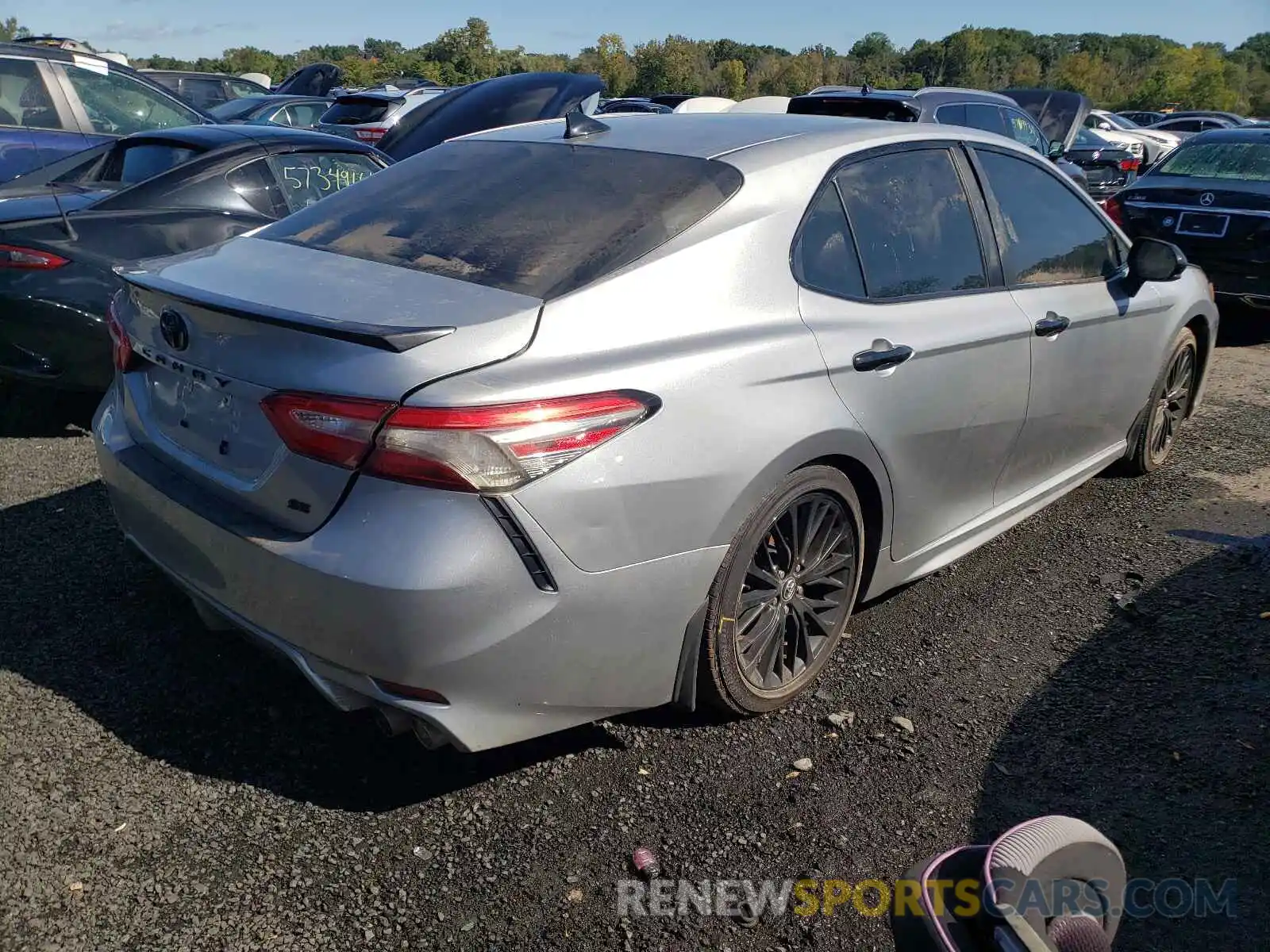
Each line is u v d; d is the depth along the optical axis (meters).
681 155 2.95
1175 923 2.20
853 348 2.83
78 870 2.30
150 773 2.62
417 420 2.13
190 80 17.42
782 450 2.60
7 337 4.74
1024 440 3.63
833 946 2.17
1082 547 4.06
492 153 3.29
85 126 8.41
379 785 2.62
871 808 2.57
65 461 4.73
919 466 3.14
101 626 3.28
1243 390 6.36
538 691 2.36
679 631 2.55
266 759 2.70
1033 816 2.54
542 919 2.22
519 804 2.57
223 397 2.49
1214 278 7.35
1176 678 3.12
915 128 3.40
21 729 2.76
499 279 2.51
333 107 14.56
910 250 3.19
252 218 5.44
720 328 2.59
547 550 2.23
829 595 3.03
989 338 3.28
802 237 2.86
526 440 2.18
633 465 2.32
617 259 2.53
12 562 3.68
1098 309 3.85
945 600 3.64
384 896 2.27
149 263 3.04
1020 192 3.73
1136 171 16.38
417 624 2.17
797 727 2.89
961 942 1.20
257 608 2.42
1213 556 3.96
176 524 2.59
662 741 2.82
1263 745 2.78
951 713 2.96
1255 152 7.61
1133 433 4.55
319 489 2.26
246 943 2.13
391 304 2.41
